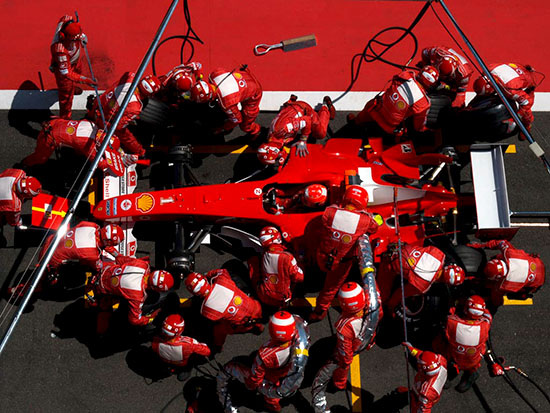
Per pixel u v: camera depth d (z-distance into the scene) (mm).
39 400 8852
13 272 9367
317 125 9328
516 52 11062
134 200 8812
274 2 11164
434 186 9656
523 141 10305
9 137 10000
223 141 10078
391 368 9148
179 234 8883
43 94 10242
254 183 8898
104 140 7293
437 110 9328
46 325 9172
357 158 9242
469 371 8883
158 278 8055
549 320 9469
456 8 11234
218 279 8250
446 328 8352
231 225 9312
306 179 8867
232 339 9234
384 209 8922
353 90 10617
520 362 9266
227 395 8484
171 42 10773
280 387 8023
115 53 10695
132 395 8938
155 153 9930
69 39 8742
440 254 8266
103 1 10992
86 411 8820
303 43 9445
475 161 9320
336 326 7879
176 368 8914
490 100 9336
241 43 10852
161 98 9352
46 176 9797
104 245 8398
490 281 8969
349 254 8266
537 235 9859
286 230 8797
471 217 9805
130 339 9156
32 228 9344
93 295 8703
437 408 9031
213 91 8578
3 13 10828
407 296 8648
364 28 11047
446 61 9070
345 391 9031
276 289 8359
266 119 10273
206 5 11047
